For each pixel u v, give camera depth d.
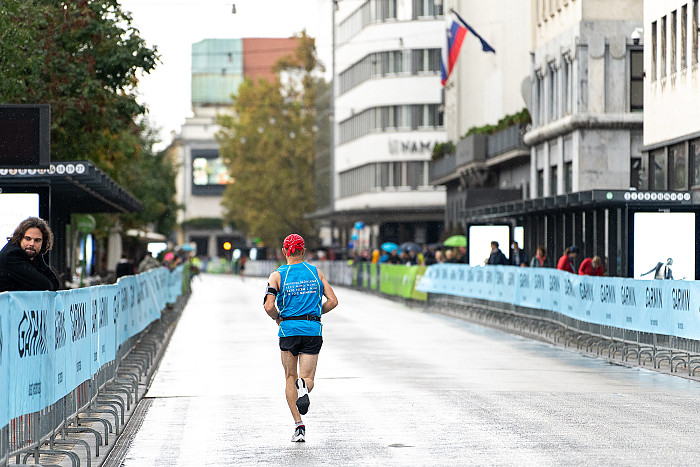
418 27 136.38
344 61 151.62
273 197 166.62
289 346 19.45
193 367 33.12
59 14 44.91
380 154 138.62
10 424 14.27
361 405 23.97
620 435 19.45
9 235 33.94
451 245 78.81
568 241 62.69
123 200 50.94
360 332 47.81
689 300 29.36
